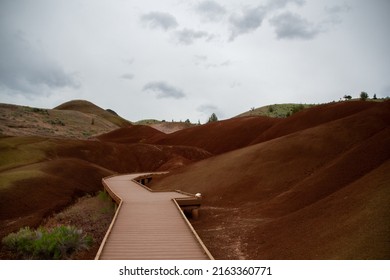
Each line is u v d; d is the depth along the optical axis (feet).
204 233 46.78
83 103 542.16
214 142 213.46
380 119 83.46
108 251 30.99
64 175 110.01
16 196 81.30
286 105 387.14
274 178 68.49
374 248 27.04
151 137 271.28
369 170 52.26
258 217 51.31
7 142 146.72
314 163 70.28
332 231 33.73
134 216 44.60
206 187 75.20
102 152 173.06
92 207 74.38
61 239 38.68
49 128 260.83
